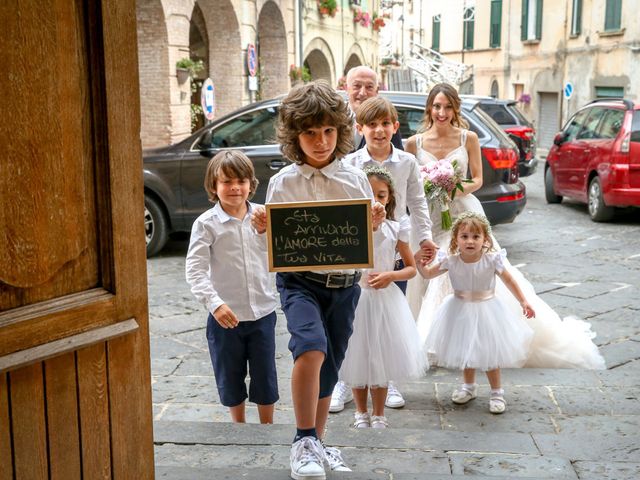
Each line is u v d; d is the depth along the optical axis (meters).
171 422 3.60
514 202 8.25
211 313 3.69
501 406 4.20
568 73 25.86
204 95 14.27
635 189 10.29
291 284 2.93
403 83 34.44
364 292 3.86
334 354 3.02
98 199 2.15
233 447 3.33
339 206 2.82
